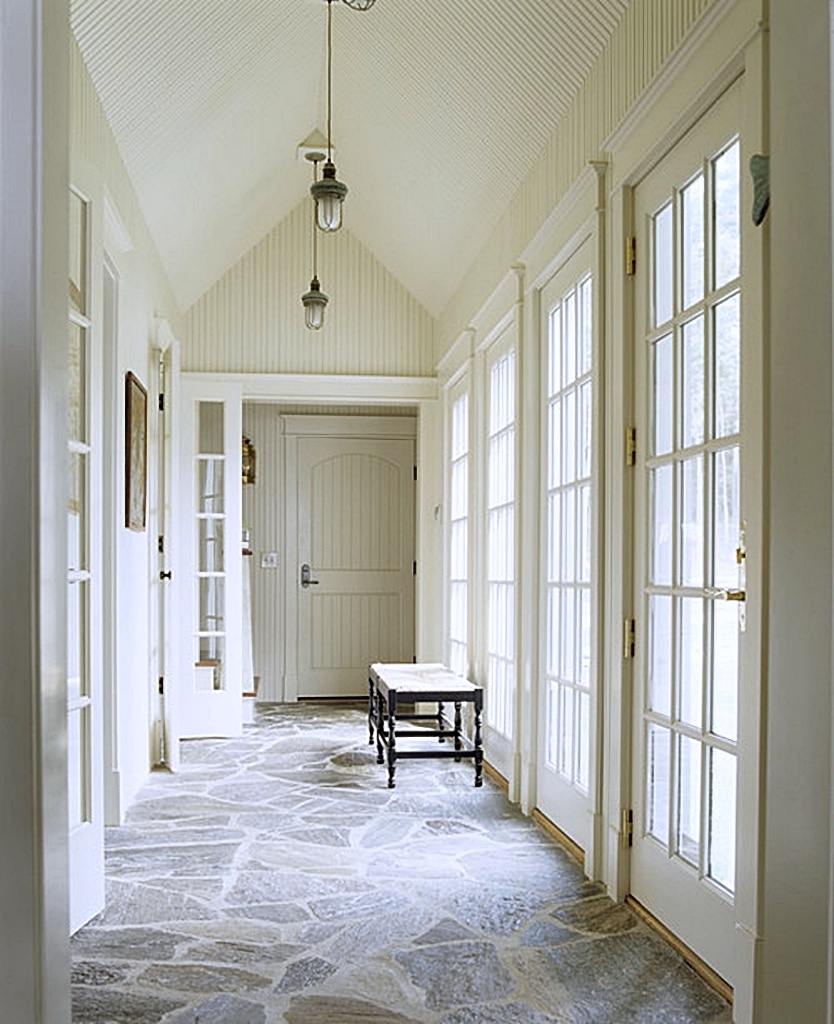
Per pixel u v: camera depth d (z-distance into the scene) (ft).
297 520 28.07
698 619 9.02
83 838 9.96
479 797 15.74
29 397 4.00
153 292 17.92
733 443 8.36
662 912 9.73
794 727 3.79
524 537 15.08
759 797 7.39
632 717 10.64
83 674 10.19
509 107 14.32
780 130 3.96
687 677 9.28
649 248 10.43
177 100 13.97
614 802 10.83
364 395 23.75
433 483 23.85
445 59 14.51
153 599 18.19
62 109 4.38
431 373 23.97
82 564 10.12
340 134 19.66
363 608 28.19
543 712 14.37
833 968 3.52
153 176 15.64
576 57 12.16
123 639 14.61
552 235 13.55
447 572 22.66
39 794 3.98
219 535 22.04
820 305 3.64
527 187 15.21
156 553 18.52
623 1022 7.79
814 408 3.67
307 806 15.15
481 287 18.70
